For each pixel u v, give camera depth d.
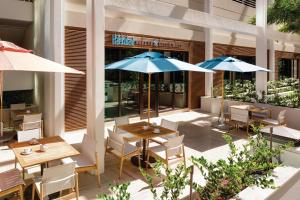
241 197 3.20
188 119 12.22
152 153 6.07
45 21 9.38
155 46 12.19
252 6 17.91
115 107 11.37
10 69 4.03
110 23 10.55
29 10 10.73
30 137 5.91
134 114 12.03
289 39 14.58
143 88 12.22
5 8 10.12
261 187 3.33
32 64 4.47
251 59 19.09
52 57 8.72
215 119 12.16
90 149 5.54
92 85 6.03
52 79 8.96
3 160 7.00
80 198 5.01
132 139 6.74
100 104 6.07
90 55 6.05
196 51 14.20
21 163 4.40
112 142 6.20
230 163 3.65
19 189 4.32
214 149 8.01
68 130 9.90
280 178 3.81
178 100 13.92
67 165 4.26
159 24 12.37
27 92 12.47
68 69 4.83
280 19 12.92
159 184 5.45
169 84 13.34
